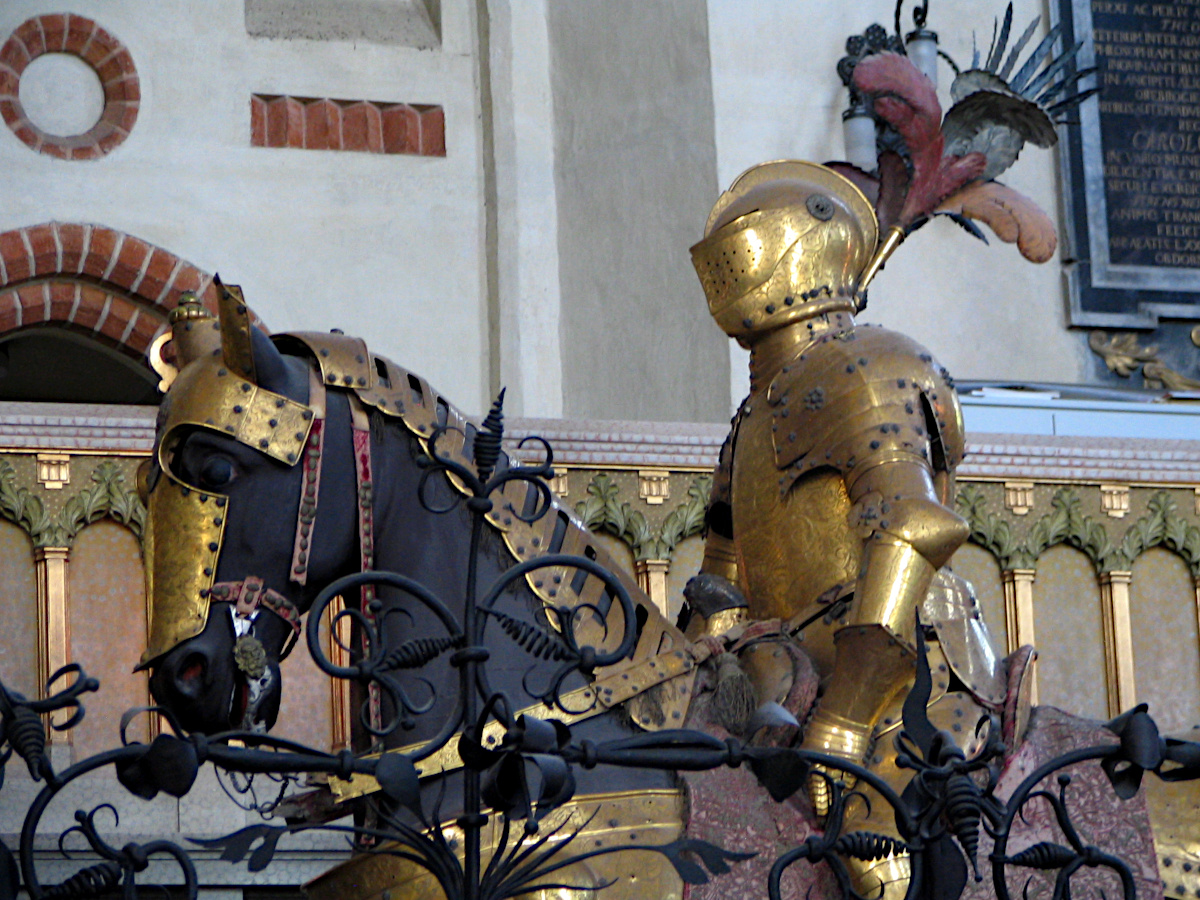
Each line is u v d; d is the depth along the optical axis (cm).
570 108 1515
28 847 395
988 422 1074
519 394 1464
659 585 787
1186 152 1562
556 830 470
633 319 1445
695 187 1429
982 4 1529
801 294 593
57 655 724
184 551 500
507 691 514
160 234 1445
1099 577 837
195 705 495
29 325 1430
